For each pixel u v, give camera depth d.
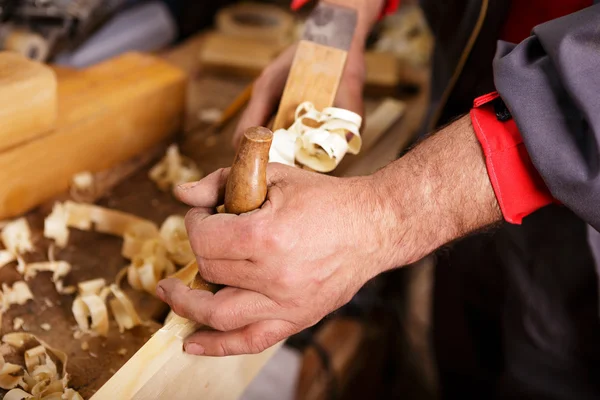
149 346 0.64
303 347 1.26
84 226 0.96
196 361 0.67
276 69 0.92
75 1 1.24
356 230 0.62
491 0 0.93
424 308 1.93
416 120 1.44
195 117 1.33
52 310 0.81
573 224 1.15
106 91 1.08
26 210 0.96
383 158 1.23
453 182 0.65
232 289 0.63
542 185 0.65
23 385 0.68
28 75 0.88
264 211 0.60
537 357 1.26
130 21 1.58
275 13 1.75
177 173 1.09
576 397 1.23
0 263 0.85
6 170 0.90
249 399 1.15
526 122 0.63
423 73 1.62
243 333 0.63
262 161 0.59
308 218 0.61
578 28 0.61
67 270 0.87
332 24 0.85
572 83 0.60
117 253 0.92
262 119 0.91
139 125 1.12
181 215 1.03
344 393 1.34
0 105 0.85
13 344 0.74
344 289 0.64
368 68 1.50
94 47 1.45
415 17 1.88
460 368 1.58
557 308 1.21
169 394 0.65
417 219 0.65
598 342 1.19
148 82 1.13
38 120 0.91
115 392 0.60
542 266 1.21
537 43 0.66
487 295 1.41
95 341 0.77
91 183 1.04
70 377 0.72
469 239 1.32
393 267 0.67
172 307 0.64
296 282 0.60
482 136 0.66
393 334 1.66
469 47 0.99
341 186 0.64
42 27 1.21
